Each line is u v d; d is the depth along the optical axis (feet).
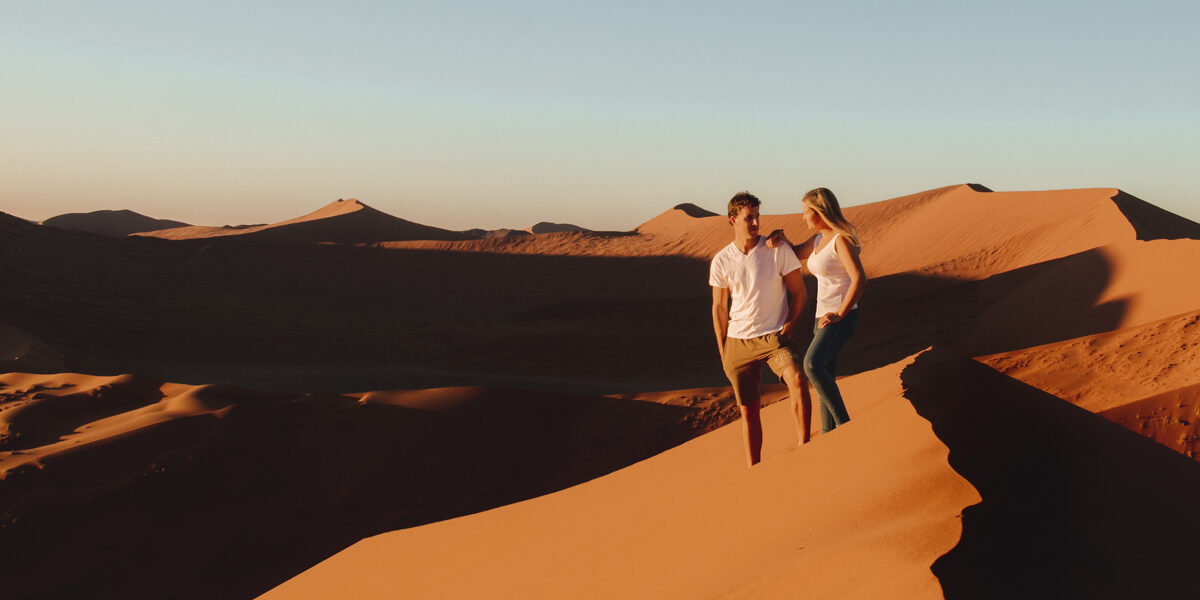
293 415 56.80
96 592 39.37
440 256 275.39
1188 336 50.06
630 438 65.92
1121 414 38.19
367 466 54.39
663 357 129.29
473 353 136.98
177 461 48.62
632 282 245.24
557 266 265.95
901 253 196.95
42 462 44.80
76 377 61.16
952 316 124.57
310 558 45.98
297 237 371.97
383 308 218.79
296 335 144.15
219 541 44.80
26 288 156.25
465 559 15.67
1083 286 97.81
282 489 50.16
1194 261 81.87
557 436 64.23
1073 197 171.12
